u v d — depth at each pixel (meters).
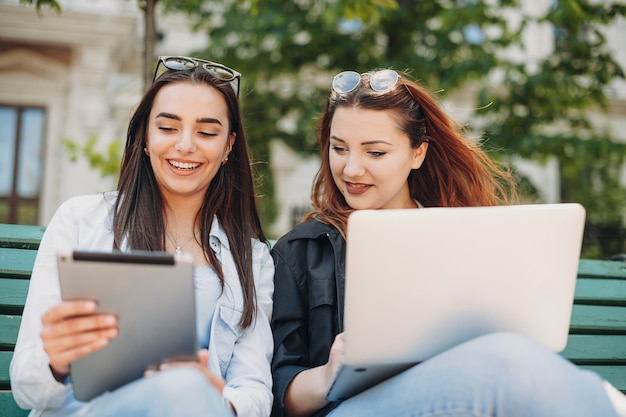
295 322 1.72
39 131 8.54
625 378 2.01
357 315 1.24
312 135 6.89
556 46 6.49
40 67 8.47
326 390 1.43
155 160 1.63
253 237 1.84
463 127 2.09
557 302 1.34
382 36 6.84
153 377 1.15
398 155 1.83
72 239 1.55
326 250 1.81
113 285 1.14
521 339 1.21
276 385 1.61
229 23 6.57
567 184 10.16
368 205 1.85
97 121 8.41
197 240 1.70
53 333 1.14
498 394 1.15
